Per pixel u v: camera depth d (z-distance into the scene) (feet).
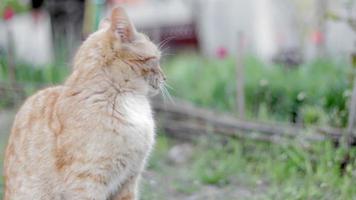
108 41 16.02
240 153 25.50
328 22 42.29
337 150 22.43
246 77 31.78
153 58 16.65
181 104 30.14
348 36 41.86
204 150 27.02
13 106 33.60
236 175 24.13
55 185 16.25
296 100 29.04
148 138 16.75
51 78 35.55
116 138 15.79
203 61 40.78
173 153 27.32
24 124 17.12
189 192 22.62
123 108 16.08
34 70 37.19
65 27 43.78
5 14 36.32
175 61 43.32
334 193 20.97
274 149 24.79
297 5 47.62
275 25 48.78
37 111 16.99
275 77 31.68
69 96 16.08
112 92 15.99
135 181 17.53
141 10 56.08
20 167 16.80
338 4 39.27
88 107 15.70
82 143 15.53
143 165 17.35
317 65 33.53
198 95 32.27
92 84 15.90
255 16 50.08
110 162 15.87
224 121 27.20
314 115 25.91
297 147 23.65
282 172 23.07
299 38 46.70
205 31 53.57
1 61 38.60
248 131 26.30
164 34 53.93
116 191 17.28
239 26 51.24
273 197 21.33
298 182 22.24
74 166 15.64
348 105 24.76
